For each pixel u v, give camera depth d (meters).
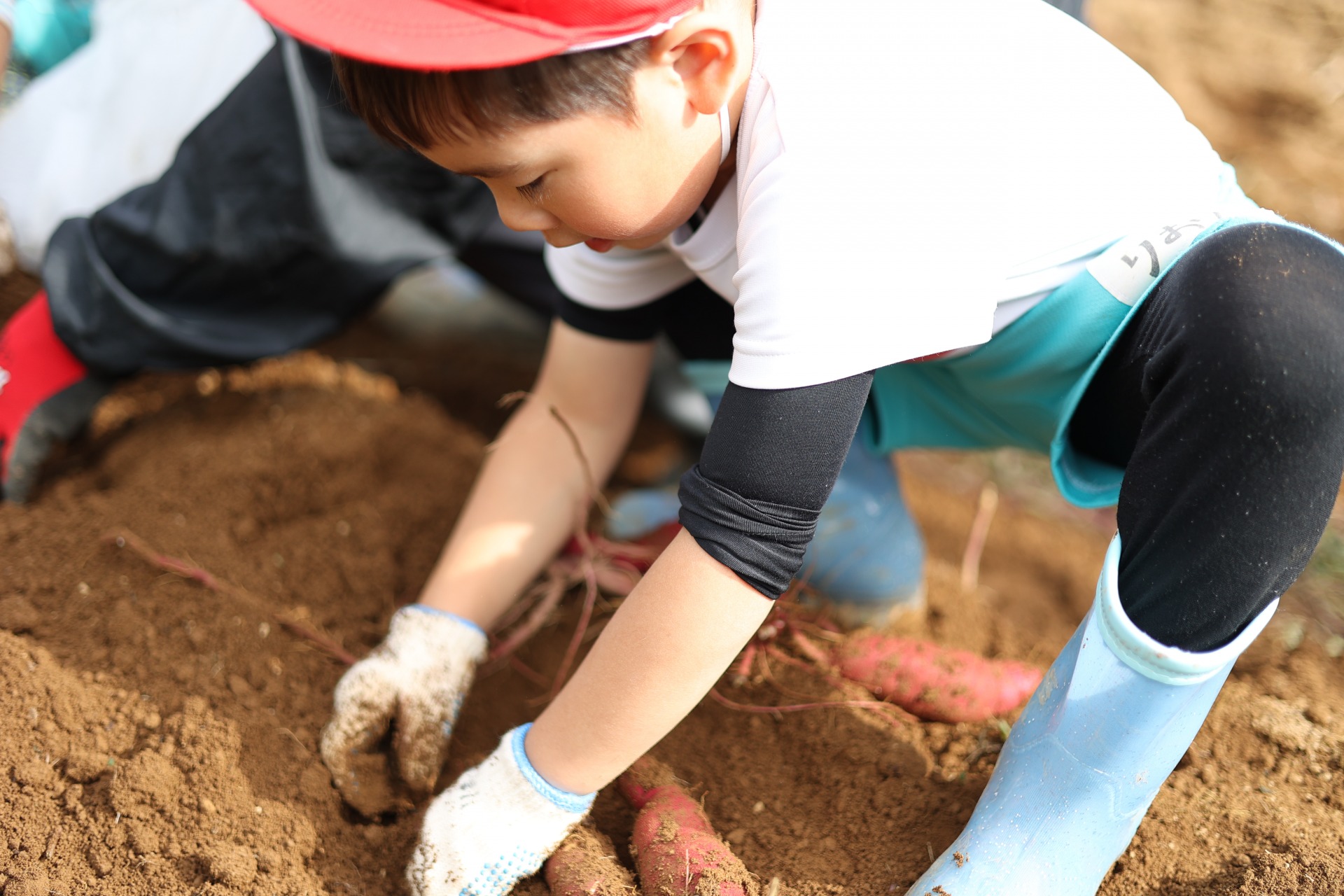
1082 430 1.49
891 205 1.15
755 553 1.18
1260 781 1.55
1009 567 2.29
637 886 1.42
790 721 1.68
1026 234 1.30
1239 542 1.14
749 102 1.23
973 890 1.30
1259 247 1.18
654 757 1.63
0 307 2.29
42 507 1.92
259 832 1.47
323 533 1.94
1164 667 1.19
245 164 1.88
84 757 1.53
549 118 1.11
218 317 2.05
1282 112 3.53
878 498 1.88
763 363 1.14
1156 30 3.76
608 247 1.36
